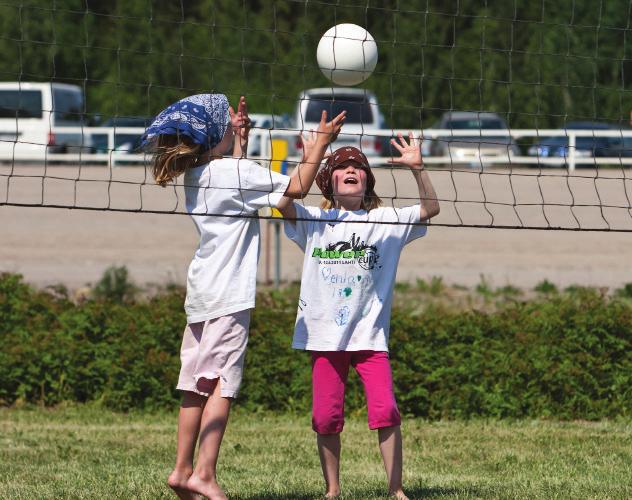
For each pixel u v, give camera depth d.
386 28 66.19
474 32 64.44
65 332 20.66
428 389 19.38
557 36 53.19
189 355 12.01
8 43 65.88
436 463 15.55
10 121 54.19
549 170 47.28
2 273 23.83
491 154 47.94
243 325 11.80
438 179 44.66
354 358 12.68
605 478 14.48
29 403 19.72
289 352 19.81
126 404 19.50
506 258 34.78
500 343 20.17
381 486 13.86
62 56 66.44
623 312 20.58
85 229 38.00
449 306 27.78
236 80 64.31
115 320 20.98
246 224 11.95
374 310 12.54
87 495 13.12
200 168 12.08
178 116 12.08
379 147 49.53
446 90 64.25
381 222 12.38
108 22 70.06
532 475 14.72
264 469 15.00
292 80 63.53
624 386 19.41
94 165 50.25
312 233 12.58
